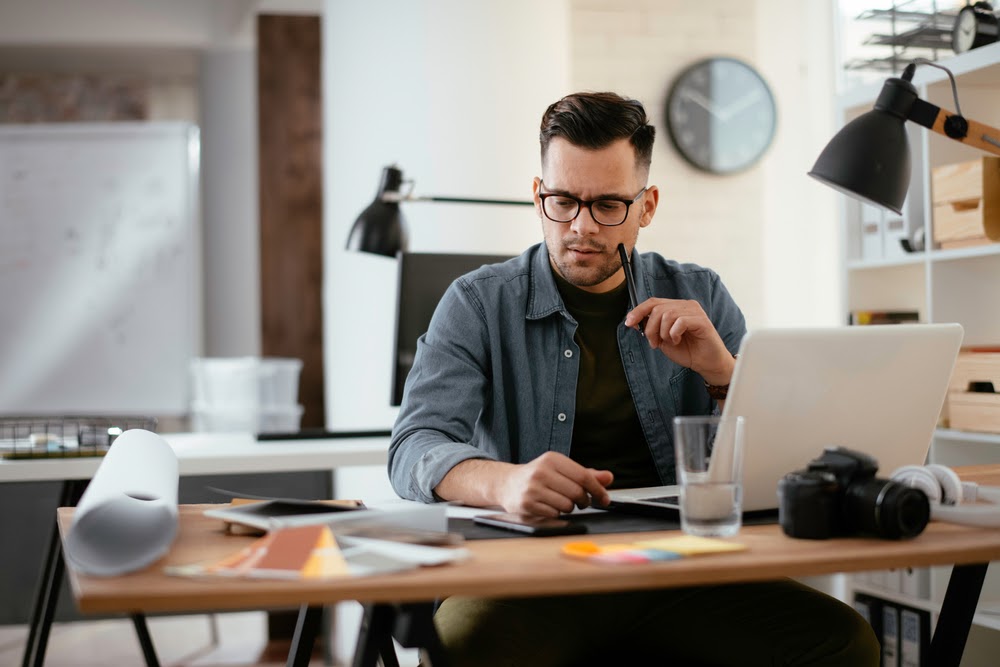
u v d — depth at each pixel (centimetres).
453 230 379
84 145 580
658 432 174
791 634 139
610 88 443
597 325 176
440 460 137
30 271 579
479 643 133
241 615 392
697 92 446
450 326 171
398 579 89
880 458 134
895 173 145
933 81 248
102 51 613
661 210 450
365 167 385
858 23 313
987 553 105
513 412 174
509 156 380
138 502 100
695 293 188
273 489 241
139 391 580
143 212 581
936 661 130
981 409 232
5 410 578
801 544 106
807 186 461
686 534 112
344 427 400
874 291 282
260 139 555
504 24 380
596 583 92
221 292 633
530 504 118
